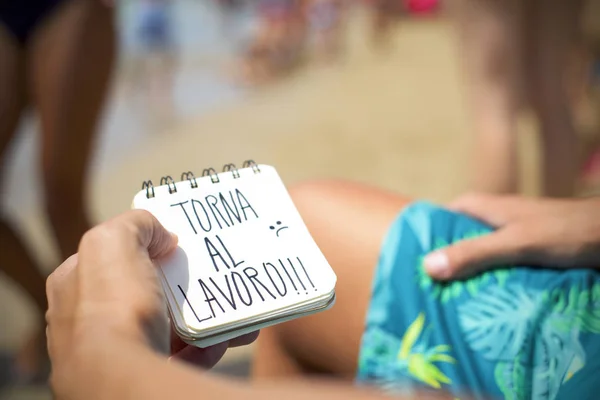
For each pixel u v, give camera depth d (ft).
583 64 6.77
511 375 1.85
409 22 13.21
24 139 7.64
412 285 2.05
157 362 0.97
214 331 1.41
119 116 8.48
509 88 4.65
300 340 2.22
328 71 10.61
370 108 8.93
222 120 8.55
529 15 4.64
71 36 4.25
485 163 4.77
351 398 0.96
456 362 1.89
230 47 11.02
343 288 2.13
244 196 1.64
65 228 4.66
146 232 1.32
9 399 4.42
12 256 4.48
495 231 2.18
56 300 1.19
